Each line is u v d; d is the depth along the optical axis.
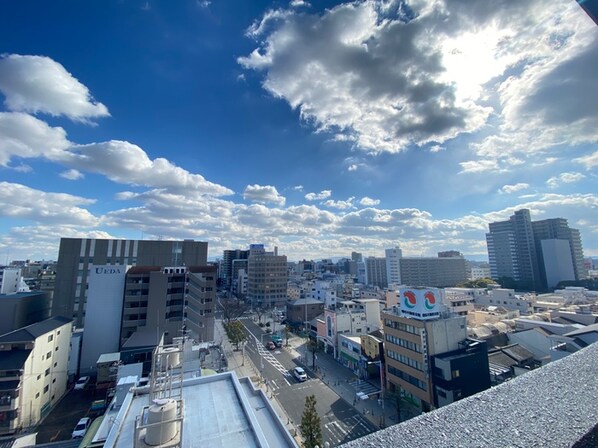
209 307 40.19
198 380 8.02
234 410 6.63
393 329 27.08
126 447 5.34
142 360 29.72
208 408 6.72
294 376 31.70
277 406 25.08
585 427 1.55
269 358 37.97
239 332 41.81
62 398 27.45
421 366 23.89
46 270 65.12
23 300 35.91
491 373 25.22
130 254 51.00
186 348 24.00
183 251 55.38
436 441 1.55
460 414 1.83
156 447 4.62
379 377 30.94
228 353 39.50
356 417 23.17
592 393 1.92
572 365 2.39
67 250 46.38
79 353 33.47
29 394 22.27
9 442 16.19
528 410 1.78
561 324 33.06
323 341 41.75
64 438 21.16
